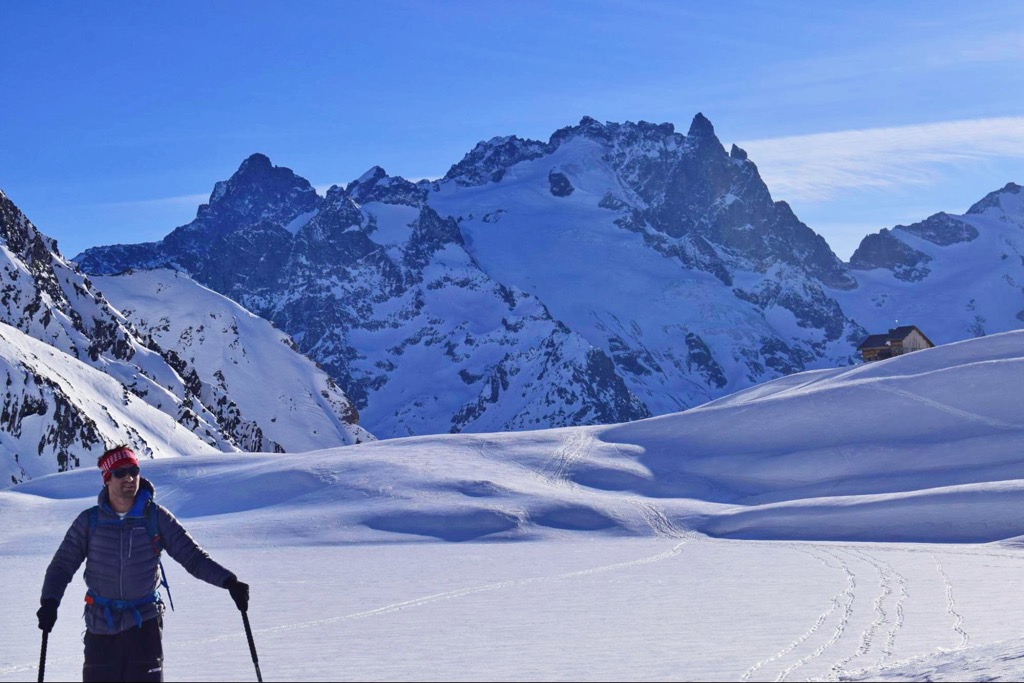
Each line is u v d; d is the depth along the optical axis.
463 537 70.12
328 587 34.22
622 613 23.61
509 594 30.42
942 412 105.75
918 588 28.47
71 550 8.69
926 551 52.50
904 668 12.46
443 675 14.05
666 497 94.12
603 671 13.96
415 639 19.22
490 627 21.20
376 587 34.00
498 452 104.62
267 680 13.95
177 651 18.00
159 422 160.38
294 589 33.53
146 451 141.38
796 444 105.19
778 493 94.75
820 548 56.38
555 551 56.50
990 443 96.31
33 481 91.88
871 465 96.69
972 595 25.72
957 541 63.78
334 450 107.44
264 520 72.69
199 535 67.25
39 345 152.50
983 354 124.62
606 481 97.50
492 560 48.94
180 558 8.72
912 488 89.75
